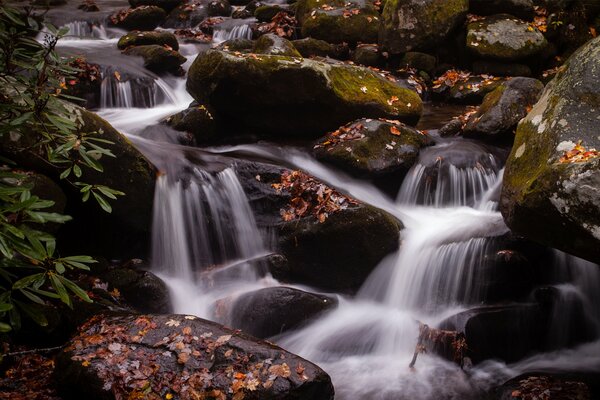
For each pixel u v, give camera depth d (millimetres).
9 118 4195
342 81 7621
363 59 10508
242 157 6898
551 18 10562
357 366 5312
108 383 4027
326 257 6148
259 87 7250
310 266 6180
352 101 7527
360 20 10961
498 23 10266
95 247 5922
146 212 5980
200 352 4270
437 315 5844
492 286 5754
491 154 7359
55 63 4629
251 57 7203
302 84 7270
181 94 9648
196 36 12422
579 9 10531
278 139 7695
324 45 10594
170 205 6113
